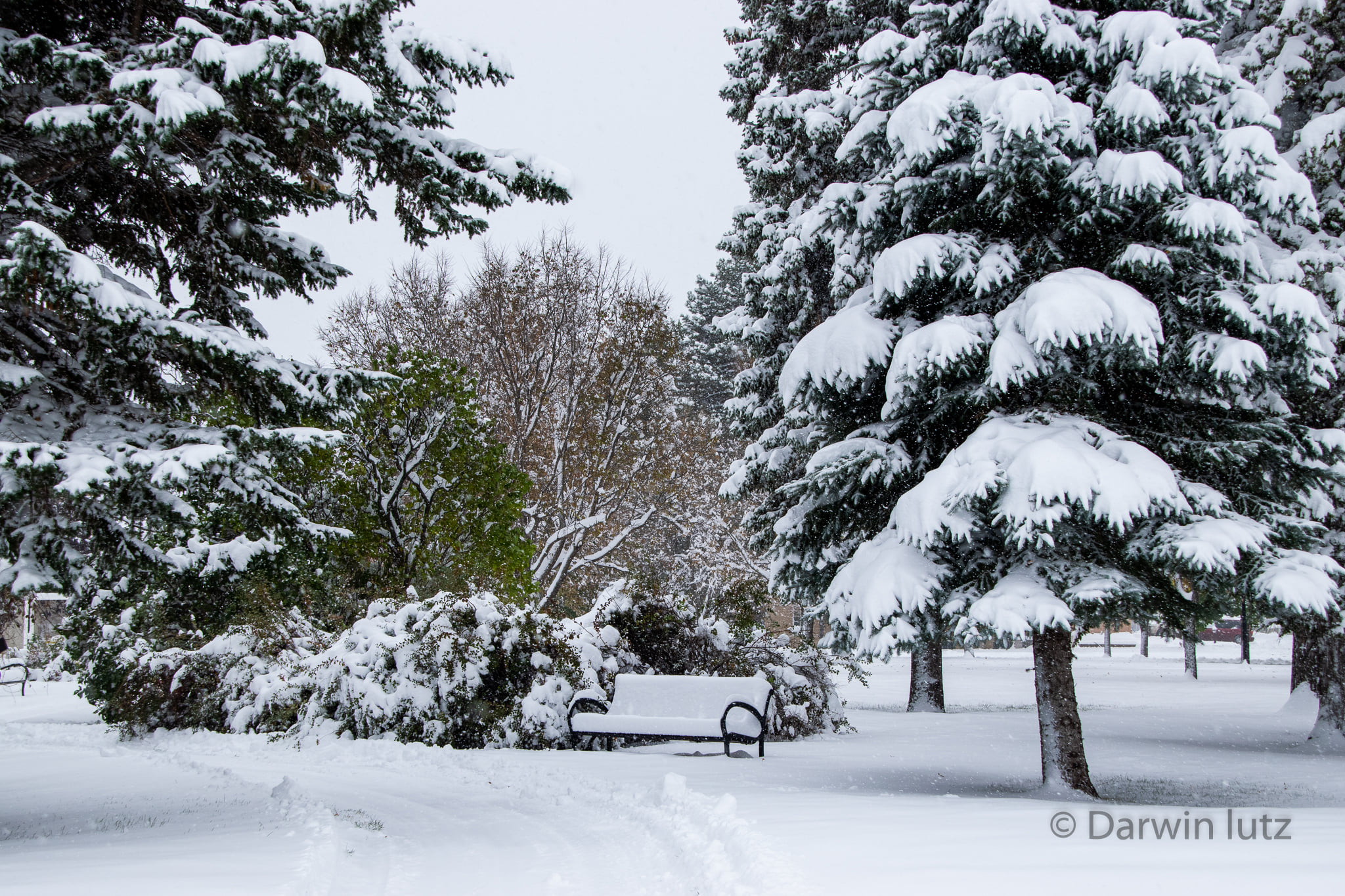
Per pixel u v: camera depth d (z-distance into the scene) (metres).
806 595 12.03
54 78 7.66
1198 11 10.31
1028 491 8.70
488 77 9.14
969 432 10.84
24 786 10.99
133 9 8.62
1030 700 27.03
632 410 27.31
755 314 21.48
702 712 13.02
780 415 20.61
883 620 9.23
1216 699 26.31
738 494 19.08
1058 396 10.06
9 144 8.08
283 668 16.17
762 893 4.31
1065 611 8.54
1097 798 9.40
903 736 16.59
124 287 8.02
